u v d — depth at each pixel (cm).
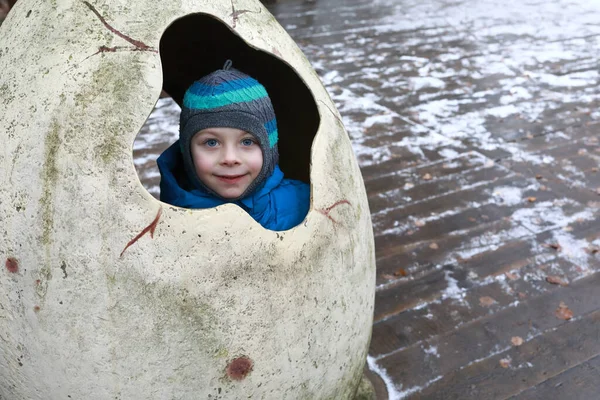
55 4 146
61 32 142
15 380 145
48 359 137
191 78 218
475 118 520
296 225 154
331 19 819
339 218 156
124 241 131
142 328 132
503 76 621
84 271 131
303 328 147
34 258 133
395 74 620
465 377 251
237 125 150
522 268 322
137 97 135
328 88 579
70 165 132
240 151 155
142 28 141
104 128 133
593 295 301
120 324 132
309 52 680
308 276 147
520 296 300
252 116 152
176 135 469
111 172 131
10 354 142
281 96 204
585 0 931
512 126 506
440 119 516
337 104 541
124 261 131
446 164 437
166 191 177
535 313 288
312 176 151
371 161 439
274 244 141
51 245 132
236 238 137
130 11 142
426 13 855
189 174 171
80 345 133
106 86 135
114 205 131
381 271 318
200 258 134
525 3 915
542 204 386
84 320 132
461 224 362
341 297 156
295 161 220
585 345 269
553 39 746
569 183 413
